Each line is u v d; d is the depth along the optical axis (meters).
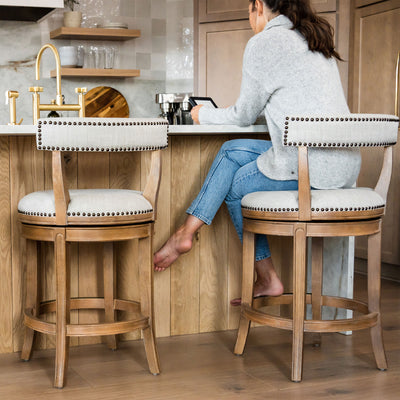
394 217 4.04
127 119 1.99
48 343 2.49
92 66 4.50
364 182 4.27
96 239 2.01
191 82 4.95
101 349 2.48
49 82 4.62
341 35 4.28
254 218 2.20
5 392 2.02
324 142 2.04
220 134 2.70
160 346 2.52
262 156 2.33
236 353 2.40
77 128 1.92
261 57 2.23
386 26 4.03
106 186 2.53
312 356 2.41
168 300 2.66
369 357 2.40
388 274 4.15
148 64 4.92
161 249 2.50
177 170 2.63
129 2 4.84
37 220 2.02
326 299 2.48
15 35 4.53
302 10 2.29
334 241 2.74
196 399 1.96
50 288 2.47
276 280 2.47
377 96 4.14
